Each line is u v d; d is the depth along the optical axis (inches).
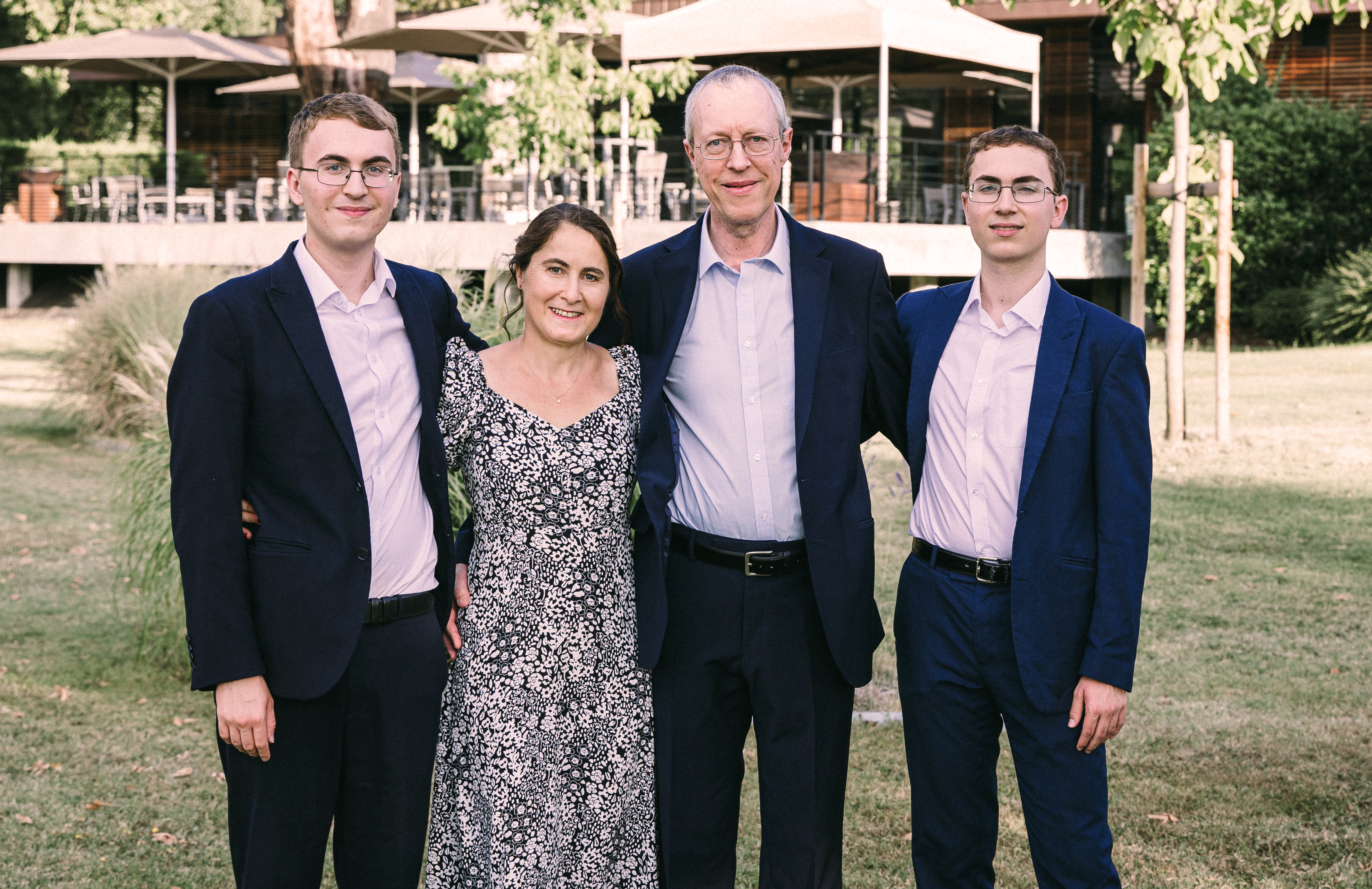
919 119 752.3
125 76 832.9
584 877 104.2
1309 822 142.6
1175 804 147.6
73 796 154.2
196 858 138.4
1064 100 739.4
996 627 101.6
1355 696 179.9
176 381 95.5
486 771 102.1
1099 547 98.7
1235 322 693.9
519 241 105.5
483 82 422.3
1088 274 629.3
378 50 498.3
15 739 173.0
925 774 106.6
